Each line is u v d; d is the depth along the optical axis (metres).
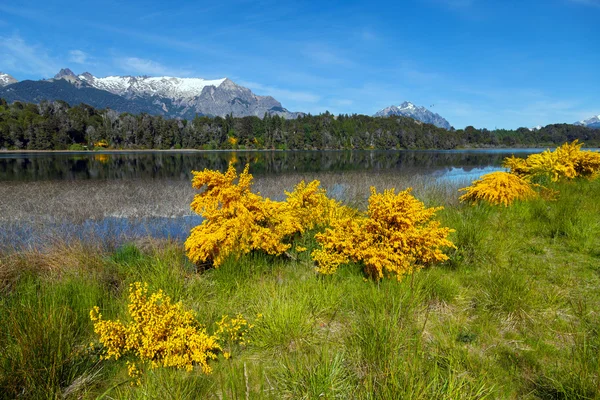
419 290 3.92
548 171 10.24
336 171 28.16
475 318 3.62
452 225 6.31
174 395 2.49
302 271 4.96
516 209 7.38
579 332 3.26
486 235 5.96
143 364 2.95
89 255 5.66
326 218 5.79
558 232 6.04
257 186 17.06
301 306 3.56
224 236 4.64
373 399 2.40
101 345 3.24
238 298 4.13
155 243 6.88
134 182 19.06
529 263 4.90
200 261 5.14
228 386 2.75
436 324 3.52
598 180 10.37
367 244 4.34
